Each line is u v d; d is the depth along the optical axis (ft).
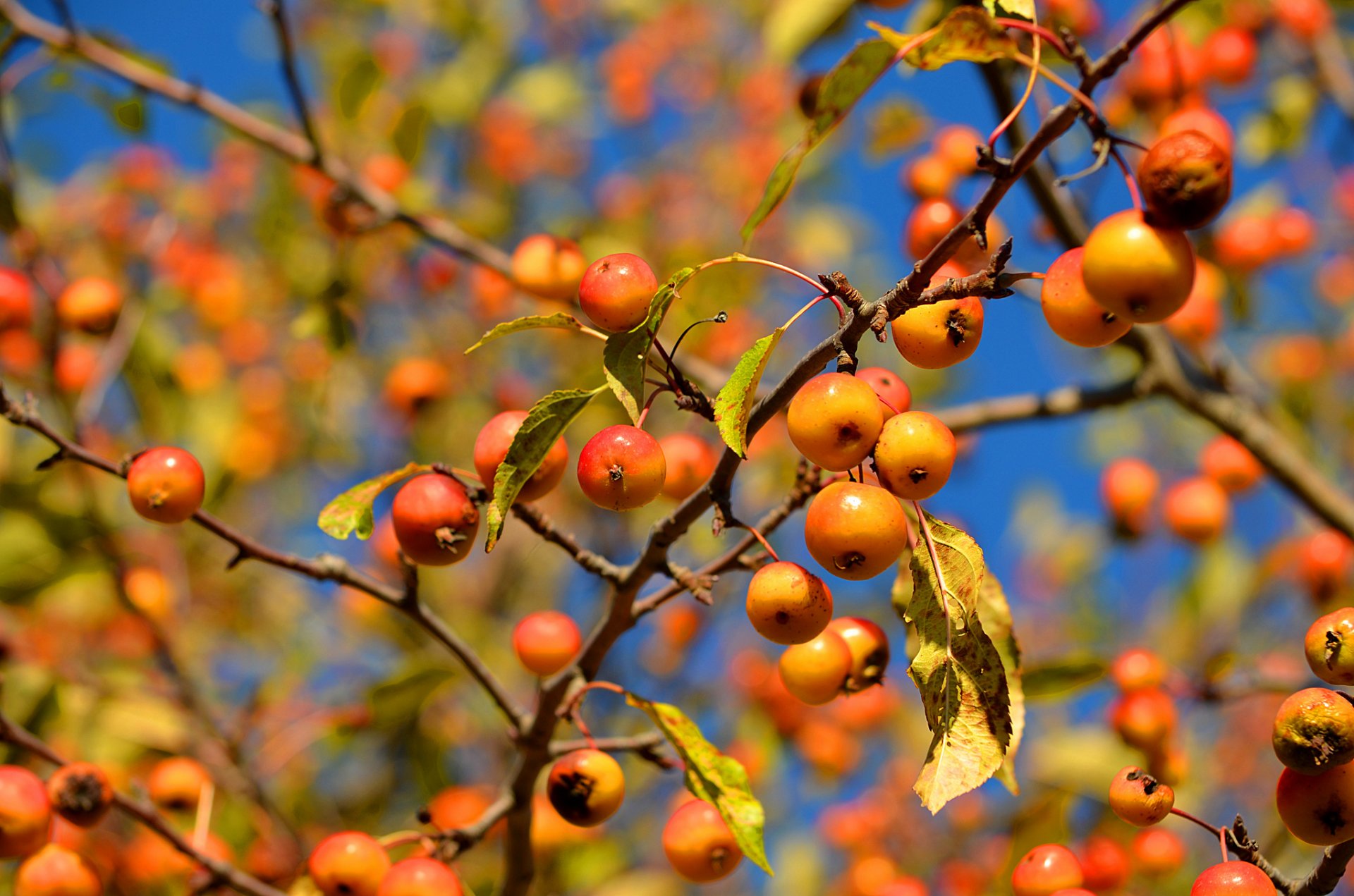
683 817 11.35
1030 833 14.10
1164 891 17.54
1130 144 7.43
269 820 17.95
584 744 11.67
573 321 9.30
